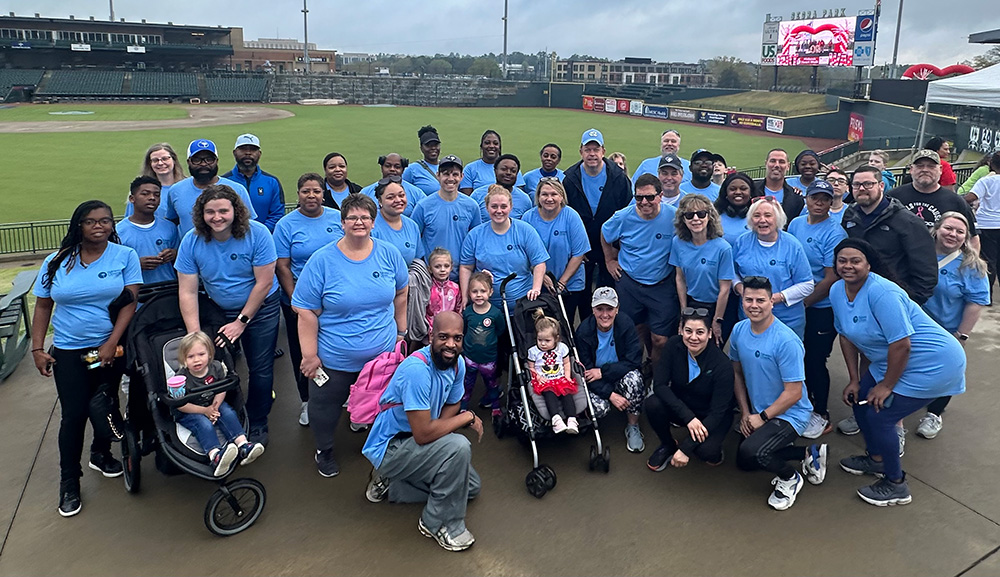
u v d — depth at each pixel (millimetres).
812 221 5496
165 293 4758
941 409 5113
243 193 5773
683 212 5395
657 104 63250
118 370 4625
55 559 3854
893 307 4160
